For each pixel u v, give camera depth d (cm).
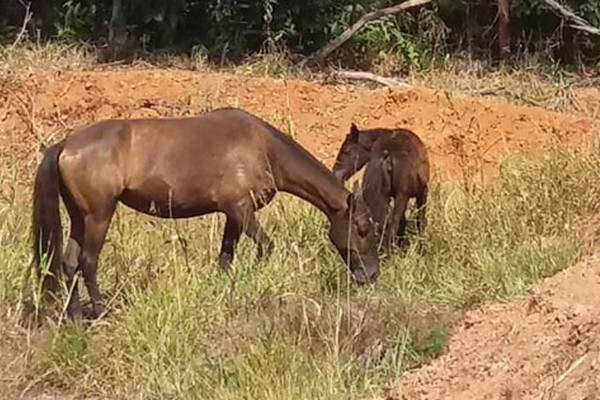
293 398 1102
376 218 1530
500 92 2377
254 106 2153
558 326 1083
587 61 2745
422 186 1558
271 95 2170
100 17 2708
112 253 1441
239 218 1404
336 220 1430
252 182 1409
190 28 2686
